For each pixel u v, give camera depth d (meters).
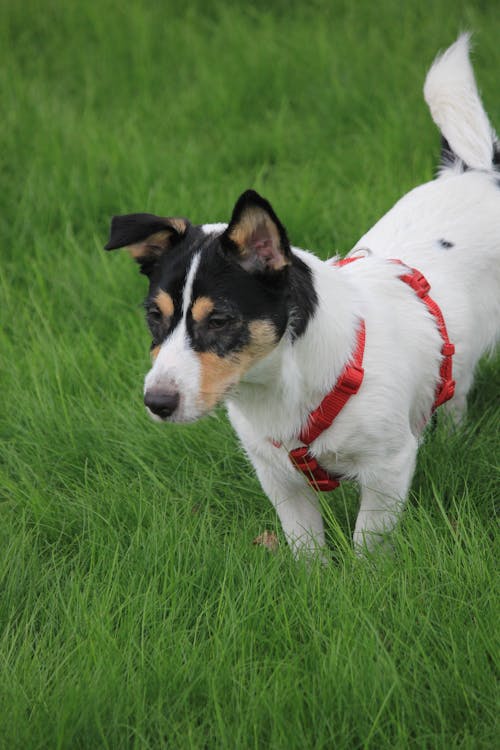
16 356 5.98
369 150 8.07
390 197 7.01
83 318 6.45
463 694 3.39
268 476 4.30
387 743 3.21
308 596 3.93
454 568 3.96
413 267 4.67
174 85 9.84
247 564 4.18
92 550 4.30
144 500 4.66
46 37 11.14
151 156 8.09
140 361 5.81
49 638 3.87
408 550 4.07
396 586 3.93
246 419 4.11
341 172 7.74
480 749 3.23
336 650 3.50
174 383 3.58
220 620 3.79
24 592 4.19
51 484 5.10
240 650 3.67
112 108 9.43
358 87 9.15
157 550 4.21
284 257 3.63
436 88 5.34
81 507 4.76
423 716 3.33
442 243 4.81
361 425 4.00
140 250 3.97
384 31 10.38
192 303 3.65
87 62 10.38
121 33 10.76
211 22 11.14
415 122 8.31
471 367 4.96
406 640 3.66
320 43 9.81
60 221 7.60
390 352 4.11
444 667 3.56
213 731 3.37
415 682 3.43
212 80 9.60
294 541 4.32
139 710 3.37
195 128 8.98
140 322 6.25
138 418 5.34
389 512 4.27
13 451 5.27
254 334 3.70
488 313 4.94
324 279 4.00
